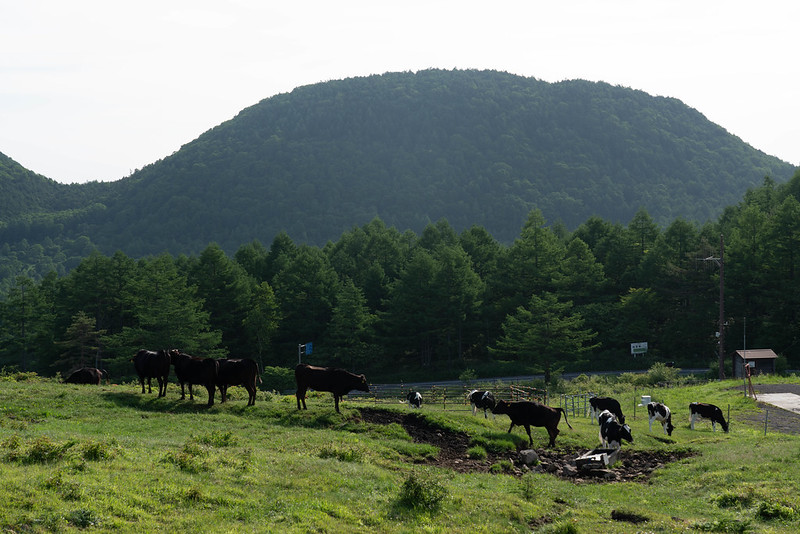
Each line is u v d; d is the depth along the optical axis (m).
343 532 13.77
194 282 106.19
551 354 79.25
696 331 85.31
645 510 17.81
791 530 15.50
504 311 96.31
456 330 95.31
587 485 21.23
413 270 94.62
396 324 93.00
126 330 82.38
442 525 15.16
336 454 20.69
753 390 44.00
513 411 26.08
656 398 44.03
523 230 107.06
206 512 13.82
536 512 17.23
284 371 81.50
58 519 12.01
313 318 98.50
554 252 96.19
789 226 78.25
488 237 127.06
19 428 21.59
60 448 16.25
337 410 27.08
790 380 49.19
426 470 20.19
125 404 27.19
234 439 21.19
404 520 15.20
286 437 22.86
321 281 100.88
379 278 106.62
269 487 16.16
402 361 100.69
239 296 94.75
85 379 36.44
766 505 17.17
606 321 92.94
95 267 98.81
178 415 25.67
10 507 12.13
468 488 18.70
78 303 98.81
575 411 39.59
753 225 85.12
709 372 72.25
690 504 18.84
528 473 21.81
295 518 14.12
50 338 96.38
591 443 27.02
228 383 28.09
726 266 83.88
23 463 15.30
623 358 89.12
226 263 97.38
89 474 14.80
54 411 25.06
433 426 26.38
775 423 34.25
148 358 28.88
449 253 95.25
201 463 16.94
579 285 97.44
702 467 22.77
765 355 58.25
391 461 21.23
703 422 35.09
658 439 29.09
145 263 108.38
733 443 27.11
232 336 97.25
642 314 91.25
